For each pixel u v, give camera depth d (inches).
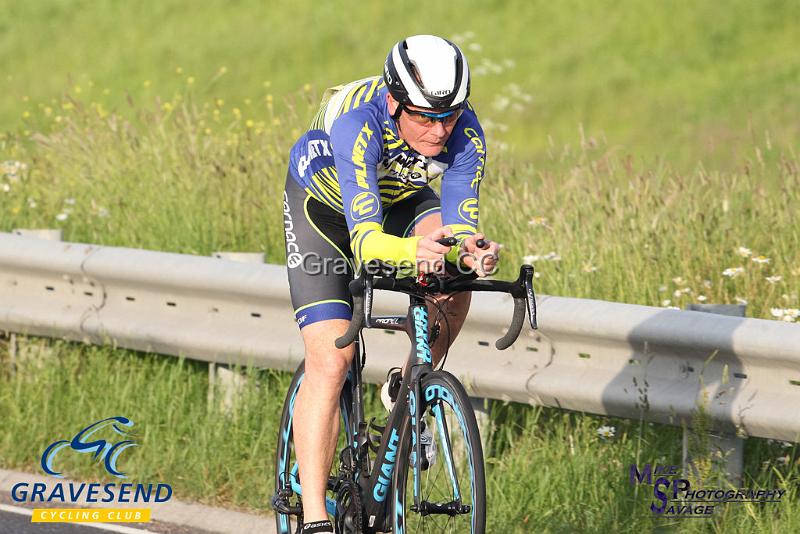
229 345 708.7
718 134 2047.2
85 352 795.4
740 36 2659.9
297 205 538.3
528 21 2844.5
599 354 605.9
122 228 995.9
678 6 2802.7
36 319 777.6
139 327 743.7
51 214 1034.1
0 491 676.1
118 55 2822.3
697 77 2495.1
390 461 497.0
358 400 532.1
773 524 547.2
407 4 2974.9
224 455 683.4
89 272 759.7
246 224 987.3
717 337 557.3
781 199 864.9
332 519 563.8
